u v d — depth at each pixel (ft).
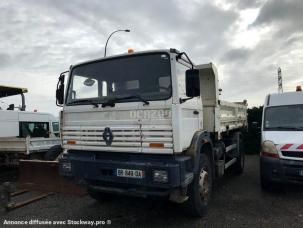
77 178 16.33
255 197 21.17
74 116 16.96
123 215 17.63
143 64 15.66
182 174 14.14
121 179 14.67
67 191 20.08
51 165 20.58
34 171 21.12
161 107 14.35
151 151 14.40
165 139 14.16
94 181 16.42
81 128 16.51
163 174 13.66
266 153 21.35
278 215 17.39
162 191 14.43
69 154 17.25
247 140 46.14
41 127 37.37
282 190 22.95
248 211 18.12
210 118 20.89
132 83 15.69
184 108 15.34
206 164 17.81
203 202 17.24
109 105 15.61
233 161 27.04
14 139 28.53
